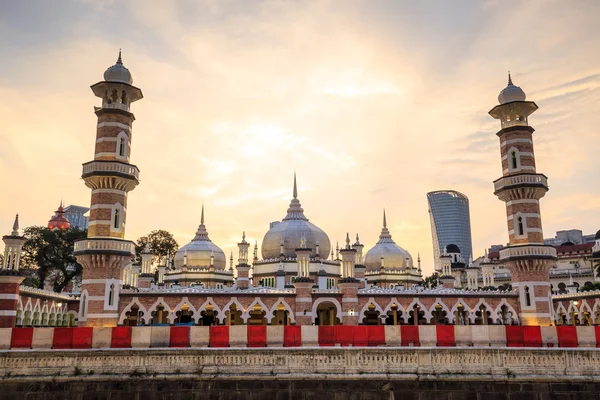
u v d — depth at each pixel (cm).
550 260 4809
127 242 4388
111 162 4438
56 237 7438
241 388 2966
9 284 3953
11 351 2875
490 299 5078
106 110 4600
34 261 7494
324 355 3027
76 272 7762
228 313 5331
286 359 3016
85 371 2916
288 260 6375
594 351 2978
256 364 3002
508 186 5009
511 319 5212
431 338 3366
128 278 5756
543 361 2970
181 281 6825
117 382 2920
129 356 2962
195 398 2942
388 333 3394
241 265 6216
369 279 7400
